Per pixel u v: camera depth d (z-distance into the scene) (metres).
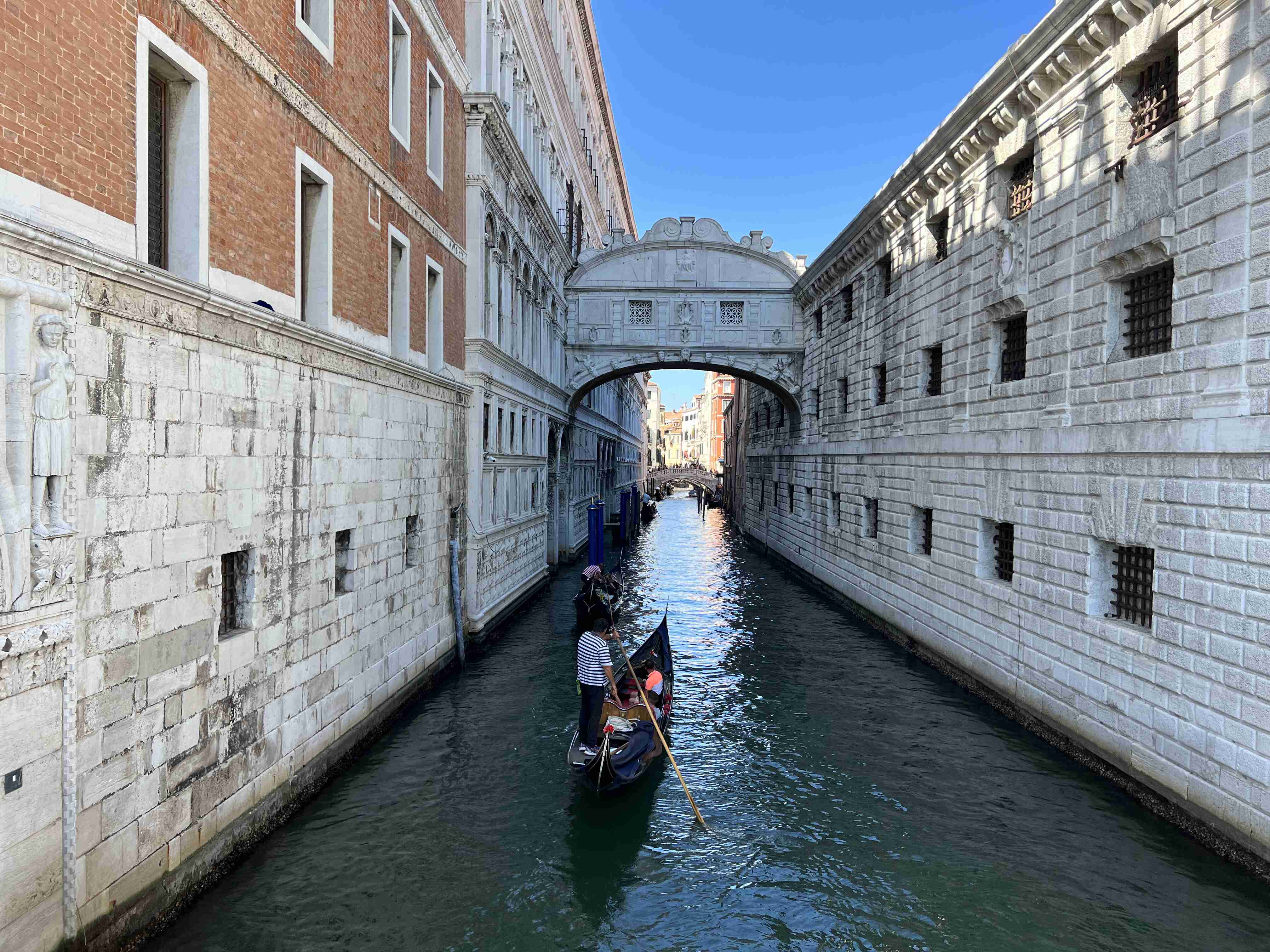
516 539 17.84
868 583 17.80
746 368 25.28
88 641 4.86
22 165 4.42
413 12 11.23
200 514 5.99
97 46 5.00
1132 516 8.41
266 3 7.09
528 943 6.05
